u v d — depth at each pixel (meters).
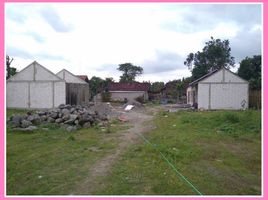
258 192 6.25
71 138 11.23
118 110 28.19
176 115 21.38
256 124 14.51
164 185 6.34
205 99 29.03
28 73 28.47
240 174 7.44
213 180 6.84
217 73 28.92
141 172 7.18
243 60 46.41
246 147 10.25
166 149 9.41
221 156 9.05
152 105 39.81
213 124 15.10
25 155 8.95
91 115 16.66
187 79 56.56
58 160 8.32
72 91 30.56
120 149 9.68
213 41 52.38
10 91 28.66
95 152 9.24
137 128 14.66
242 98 28.72
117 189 6.13
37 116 14.89
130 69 82.62
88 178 6.80
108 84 59.22
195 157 8.77
